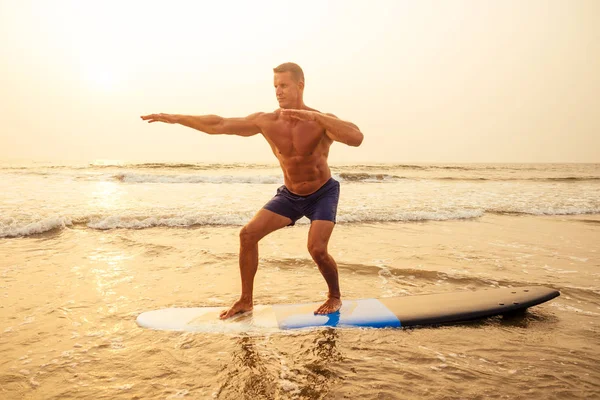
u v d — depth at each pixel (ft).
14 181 57.47
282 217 12.27
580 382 8.82
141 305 13.57
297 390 8.36
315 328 11.64
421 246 22.80
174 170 99.91
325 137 11.70
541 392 8.38
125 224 26.58
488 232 27.40
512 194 54.49
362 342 10.83
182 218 27.76
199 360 9.71
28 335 11.06
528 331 11.85
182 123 11.31
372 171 124.26
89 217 27.58
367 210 34.24
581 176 119.55
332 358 9.86
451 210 35.37
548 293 13.91
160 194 44.86
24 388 8.40
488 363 9.71
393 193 52.29
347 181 83.41
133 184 59.00
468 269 18.34
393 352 10.26
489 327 12.11
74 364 9.47
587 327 12.22
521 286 16.19
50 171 82.64
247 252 12.30
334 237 24.95
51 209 31.07
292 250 21.38
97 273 16.96
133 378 8.86
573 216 36.22
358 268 18.24
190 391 8.32
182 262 18.83
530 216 35.60
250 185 60.13
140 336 11.09
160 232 25.20
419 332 11.63
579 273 17.93
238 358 9.82
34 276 16.34
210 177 68.59
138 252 20.43
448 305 13.05
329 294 12.91
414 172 125.08
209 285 15.76
